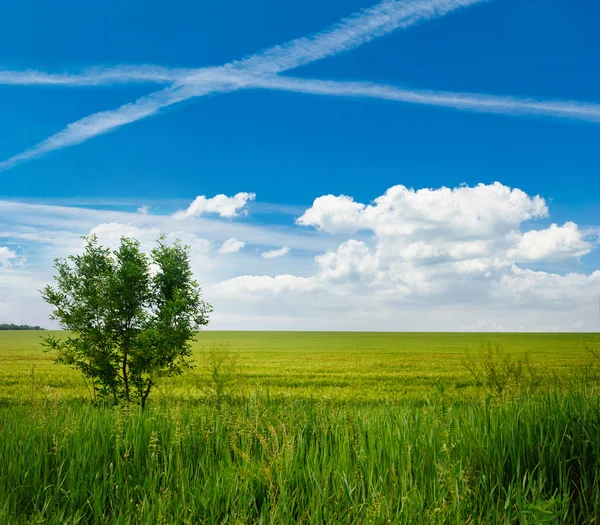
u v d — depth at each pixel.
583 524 4.33
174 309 13.06
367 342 85.88
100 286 13.16
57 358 13.34
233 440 6.16
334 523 4.21
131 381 13.33
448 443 5.34
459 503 4.24
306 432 6.59
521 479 5.11
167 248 14.20
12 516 4.44
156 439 5.91
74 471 5.49
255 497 4.90
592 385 7.76
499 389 8.64
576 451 5.48
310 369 32.56
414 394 18.97
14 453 6.02
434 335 127.94
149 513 4.35
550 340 91.38
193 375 13.07
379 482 4.79
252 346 69.62
